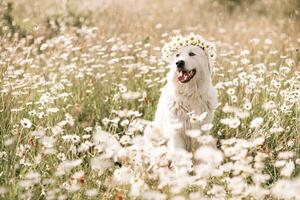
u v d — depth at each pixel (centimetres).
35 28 774
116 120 489
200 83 530
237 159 387
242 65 737
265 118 560
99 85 687
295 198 355
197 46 540
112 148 419
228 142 402
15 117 542
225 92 648
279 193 351
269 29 1009
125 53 774
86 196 404
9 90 598
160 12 1244
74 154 479
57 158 465
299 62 740
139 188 366
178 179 364
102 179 431
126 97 589
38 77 684
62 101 612
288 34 958
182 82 509
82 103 630
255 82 600
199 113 530
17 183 407
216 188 372
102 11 1112
